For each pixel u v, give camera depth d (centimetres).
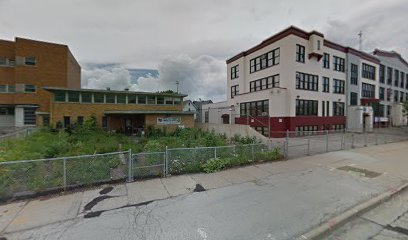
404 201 549
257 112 2566
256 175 719
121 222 407
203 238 359
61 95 2058
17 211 447
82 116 2141
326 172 768
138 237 359
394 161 959
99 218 421
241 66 3011
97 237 358
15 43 2380
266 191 576
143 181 636
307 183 645
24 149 958
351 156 1065
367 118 2850
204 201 507
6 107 2462
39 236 361
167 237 360
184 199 516
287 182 651
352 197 543
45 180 557
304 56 2359
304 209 471
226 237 363
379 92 3438
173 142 1316
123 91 2309
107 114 2247
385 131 2670
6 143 1071
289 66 2255
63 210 453
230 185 618
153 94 2461
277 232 380
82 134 1661
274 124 2295
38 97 2467
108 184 607
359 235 389
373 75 3228
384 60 3525
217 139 1327
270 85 2527
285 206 485
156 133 1947
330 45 2616
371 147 1379
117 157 714
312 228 394
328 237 384
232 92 3272
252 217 432
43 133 1611
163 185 607
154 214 440
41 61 2489
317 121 2447
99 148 1077
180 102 2659
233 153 877
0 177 509
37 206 470
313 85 2436
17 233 369
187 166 729
